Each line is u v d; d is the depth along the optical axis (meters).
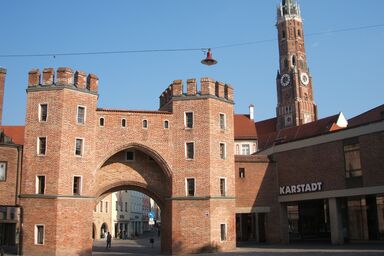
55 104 40.91
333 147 46.84
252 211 50.84
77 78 42.25
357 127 44.56
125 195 101.69
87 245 40.38
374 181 42.41
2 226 42.38
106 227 88.31
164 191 45.50
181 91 45.69
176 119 45.12
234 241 44.59
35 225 38.97
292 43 134.88
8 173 40.81
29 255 38.53
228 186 45.28
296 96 129.12
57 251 38.22
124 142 43.62
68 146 40.62
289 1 138.88
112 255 42.12
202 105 45.06
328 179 46.91
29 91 41.72
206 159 43.91
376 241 47.41
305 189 48.97
